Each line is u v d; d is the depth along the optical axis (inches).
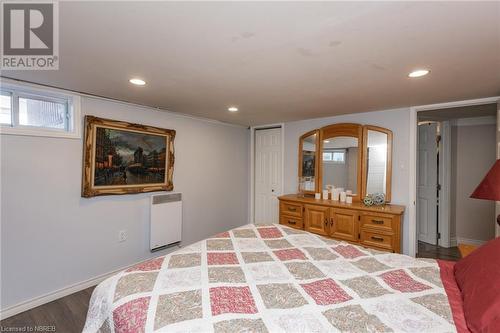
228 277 56.7
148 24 49.4
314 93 97.1
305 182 156.3
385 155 128.2
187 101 111.3
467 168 155.1
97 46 59.1
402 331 39.0
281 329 39.6
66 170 97.3
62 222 96.4
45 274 92.3
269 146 180.5
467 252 75.0
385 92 95.3
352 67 70.7
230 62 67.8
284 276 57.7
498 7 42.9
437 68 70.9
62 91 94.0
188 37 54.6
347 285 53.6
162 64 69.5
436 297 48.4
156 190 128.3
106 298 48.9
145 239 125.5
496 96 100.5
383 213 112.3
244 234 88.9
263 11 44.8
